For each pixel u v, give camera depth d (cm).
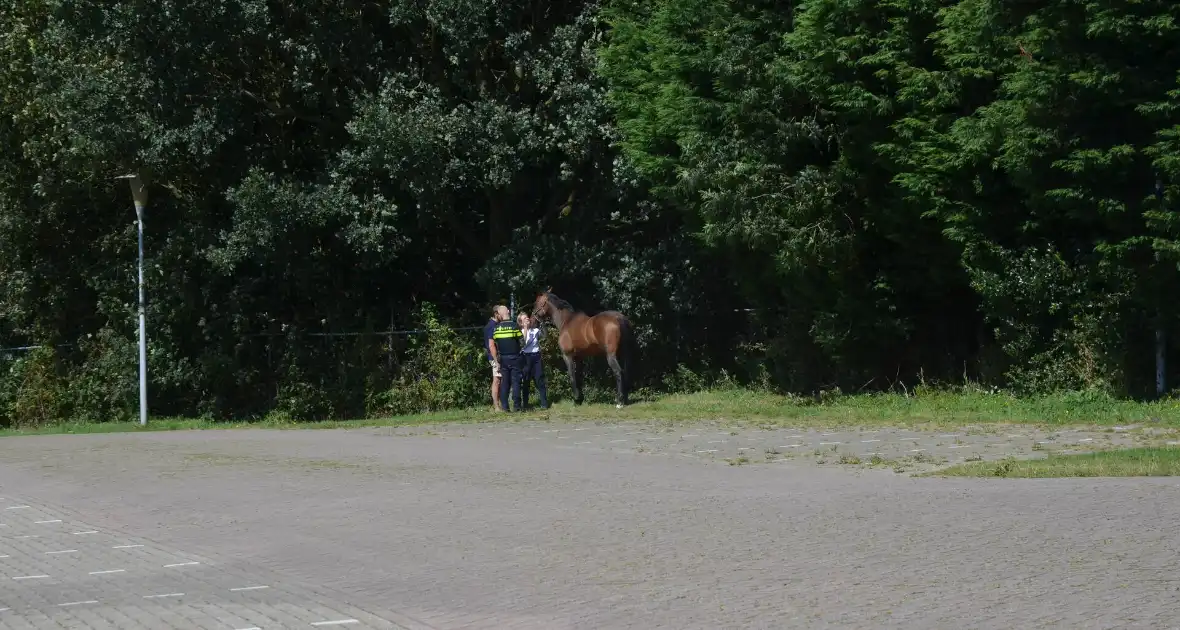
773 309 2786
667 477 1462
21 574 980
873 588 816
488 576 905
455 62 2742
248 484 1493
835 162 2322
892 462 1526
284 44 2738
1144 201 1920
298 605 823
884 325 2456
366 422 2497
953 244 2317
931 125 2152
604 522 1134
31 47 2909
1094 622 706
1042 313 2266
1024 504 1134
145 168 2767
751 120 2319
